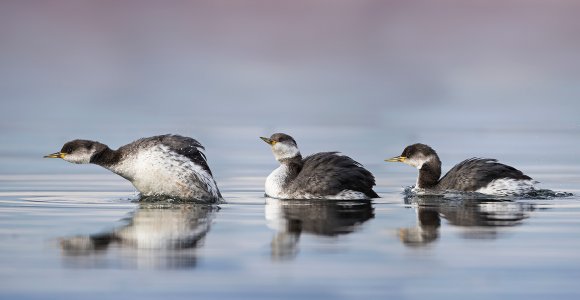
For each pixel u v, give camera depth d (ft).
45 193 58.95
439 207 53.42
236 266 36.94
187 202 54.85
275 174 59.57
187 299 32.45
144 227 45.37
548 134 100.83
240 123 114.52
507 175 58.65
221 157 82.02
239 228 45.29
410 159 62.08
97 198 56.65
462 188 59.06
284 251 39.65
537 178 66.90
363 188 58.13
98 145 55.21
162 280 34.81
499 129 106.63
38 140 93.25
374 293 33.30
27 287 33.83
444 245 41.04
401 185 64.90
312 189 57.57
